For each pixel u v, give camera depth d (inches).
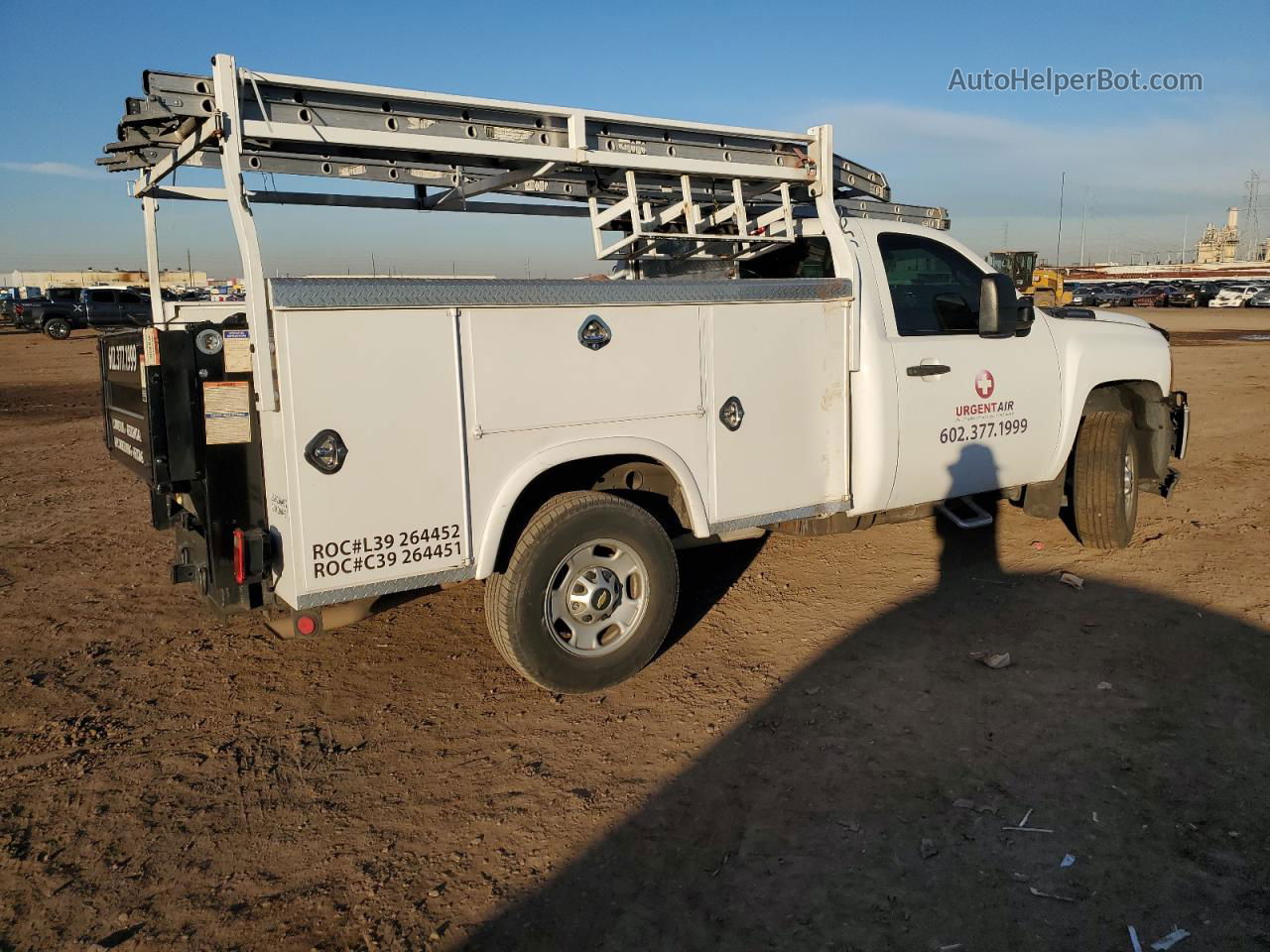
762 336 188.1
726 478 186.1
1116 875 121.3
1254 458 384.2
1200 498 316.5
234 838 135.6
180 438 147.6
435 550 154.8
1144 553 251.9
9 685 189.0
